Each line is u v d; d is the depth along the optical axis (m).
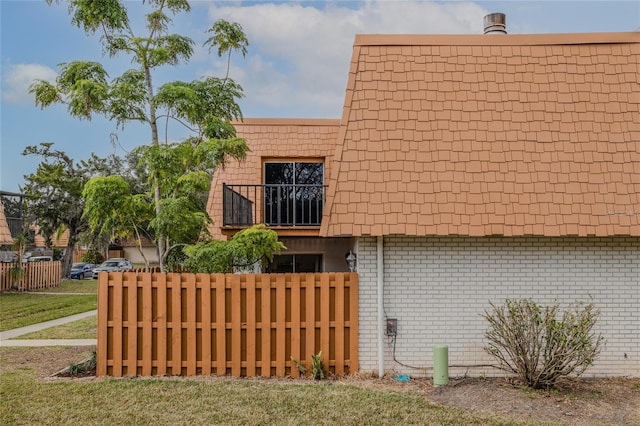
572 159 8.82
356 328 8.76
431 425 6.38
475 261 8.82
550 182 8.69
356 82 9.31
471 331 8.74
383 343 8.73
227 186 13.56
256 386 8.04
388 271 8.80
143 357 8.73
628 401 7.42
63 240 49.72
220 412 6.80
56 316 16.88
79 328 14.28
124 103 9.62
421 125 9.05
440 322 8.75
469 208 8.56
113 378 8.51
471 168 8.80
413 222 8.51
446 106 9.16
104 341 8.72
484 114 9.10
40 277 28.05
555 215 8.50
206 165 10.38
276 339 8.74
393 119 9.09
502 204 8.57
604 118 9.05
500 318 8.05
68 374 8.78
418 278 8.80
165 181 9.83
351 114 9.12
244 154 10.18
